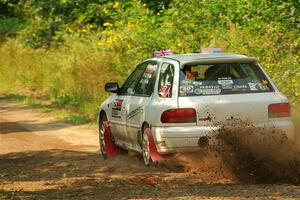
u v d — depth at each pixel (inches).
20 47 2322.8
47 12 2322.8
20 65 2253.9
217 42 1432.1
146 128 940.6
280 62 1322.6
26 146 1259.2
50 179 896.9
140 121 962.7
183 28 1566.2
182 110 892.6
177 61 932.0
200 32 1515.7
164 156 919.7
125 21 1839.3
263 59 1352.1
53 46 2220.7
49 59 2135.8
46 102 1863.9
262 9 1491.1
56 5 2266.2
